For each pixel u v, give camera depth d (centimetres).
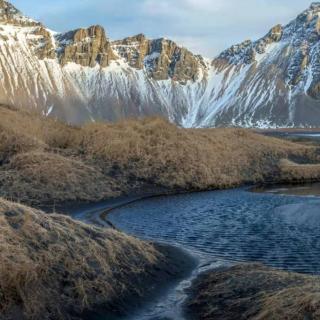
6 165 3297
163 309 1197
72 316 1066
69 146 4081
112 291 1199
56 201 2950
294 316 984
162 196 3444
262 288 1218
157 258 1522
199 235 2139
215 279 1374
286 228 2236
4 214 1312
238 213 2736
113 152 3869
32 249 1186
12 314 985
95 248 1341
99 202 3086
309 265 1619
